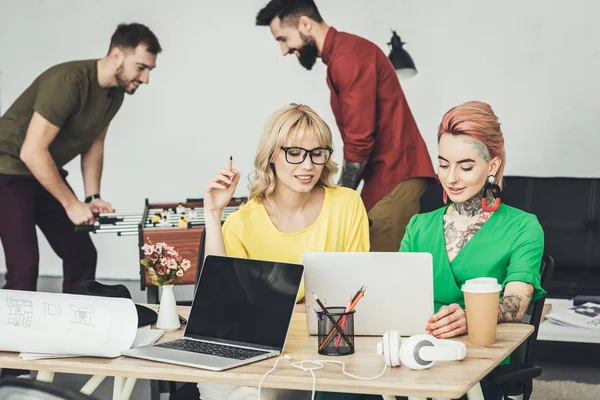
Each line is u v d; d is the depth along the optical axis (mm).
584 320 3000
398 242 5344
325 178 2609
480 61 5422
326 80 5625
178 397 2299
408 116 5363
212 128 5898
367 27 5488
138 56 5832
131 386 2404
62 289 5773
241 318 2016
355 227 2594
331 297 2064
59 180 5527
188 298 5797
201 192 5945
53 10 5867
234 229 2508
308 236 2529
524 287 2172
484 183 2307
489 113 2279
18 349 1901
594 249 4562
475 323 1914
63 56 5871
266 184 2521
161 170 5945
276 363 1813
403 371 1727
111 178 5945
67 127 5617
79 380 3814
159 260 2195
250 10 5754
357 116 5348
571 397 3385
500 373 2016
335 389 1674
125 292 2359
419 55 5469
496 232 2291
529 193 4676
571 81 5312
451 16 5422
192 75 5871
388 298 2053
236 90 5836
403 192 5309
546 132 5375
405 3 5445
